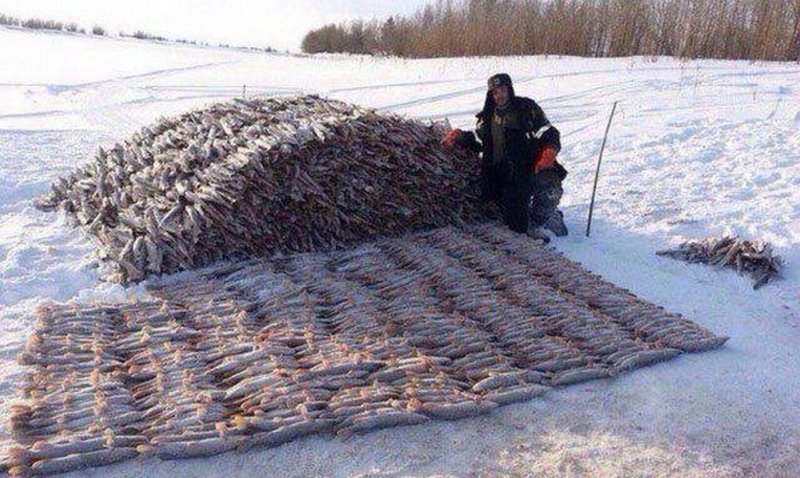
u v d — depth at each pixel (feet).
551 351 16.37
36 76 82.58
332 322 17.69
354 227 23.45
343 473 12.37
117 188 24.68
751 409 14.70
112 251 21.07
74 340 16.26
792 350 17.49
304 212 22.49
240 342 16.29
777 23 67.51
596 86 54.54
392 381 14.92
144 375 14.94
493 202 25.95
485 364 15.85
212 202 21.02
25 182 30.14
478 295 19.25
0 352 15.90
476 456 12.96
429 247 22.91
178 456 12.53
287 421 13.26
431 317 17.84
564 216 27.43
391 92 62.39
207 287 19.51
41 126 50.49
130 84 77.92
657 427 13.99
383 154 23.47
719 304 20.08
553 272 21.29
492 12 92.27
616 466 12.77
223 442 12.74
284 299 18.70
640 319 18.30
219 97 66.80
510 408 14.51
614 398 14.97
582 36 81.82
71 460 12.09
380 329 17.03
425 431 13.61
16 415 13.10
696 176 30.63
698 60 67.62
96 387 14.20
